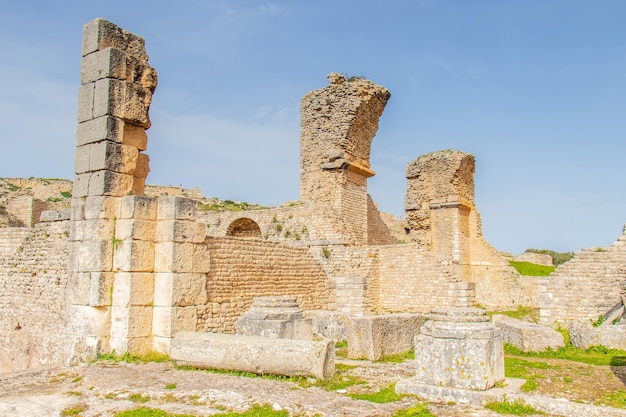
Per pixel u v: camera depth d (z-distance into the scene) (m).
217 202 47.88
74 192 14.14
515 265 40.09
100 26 14.09
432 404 8.34
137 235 13.59
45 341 17.25
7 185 47.66
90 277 13.39
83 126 14.12
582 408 7.70
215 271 15.91
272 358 10.26
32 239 18.94
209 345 11.12
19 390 9.78
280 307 13.34
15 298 18.98
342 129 26.77
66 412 8.35
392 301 23.31
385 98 28.75
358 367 11.64
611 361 12.93
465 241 30.53
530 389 9.30
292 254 20.27
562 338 14.70
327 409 8.12
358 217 27.56
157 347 13.57
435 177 30.53
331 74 27.69
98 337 13.20
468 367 8.71
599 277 19.02
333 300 22.31
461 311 9.16
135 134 14.41
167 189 50.84
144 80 14.59
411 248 23.08
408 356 13.80
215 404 8.62
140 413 8.12
